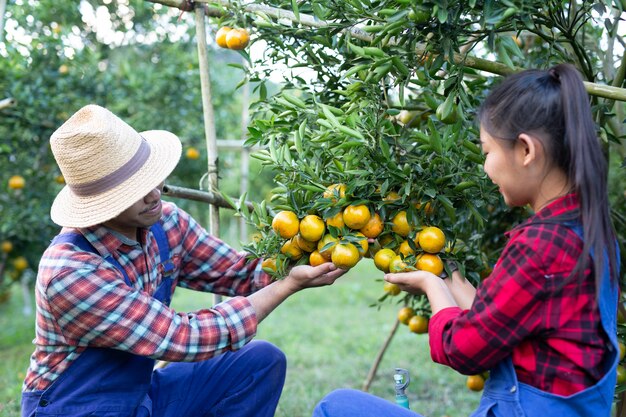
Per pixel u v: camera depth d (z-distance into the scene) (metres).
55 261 1.86
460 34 1.88
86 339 1.89
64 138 1.84
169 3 2.44
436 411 3.73
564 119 1.49
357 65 2.00
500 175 1.57
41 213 4.75
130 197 1.83
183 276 2.35
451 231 1.96
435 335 1.66
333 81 2.31
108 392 1.98
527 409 1.53
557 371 1.51
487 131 1.57
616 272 1.53
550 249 1.47
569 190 1.54
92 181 1.84
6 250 5.03
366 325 6.16
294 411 3.64
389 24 1.83
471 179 1.97
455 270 1.95
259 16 2.20
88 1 5.06
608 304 1.55
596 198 1.46
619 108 2.60
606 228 1.50
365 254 2.03
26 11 4.41
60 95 4.59
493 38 1.79
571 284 1.48
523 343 1.56
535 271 1.48
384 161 1.88
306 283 1.97
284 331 5.94
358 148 1.90
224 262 2.33
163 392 2.21
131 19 5.27
